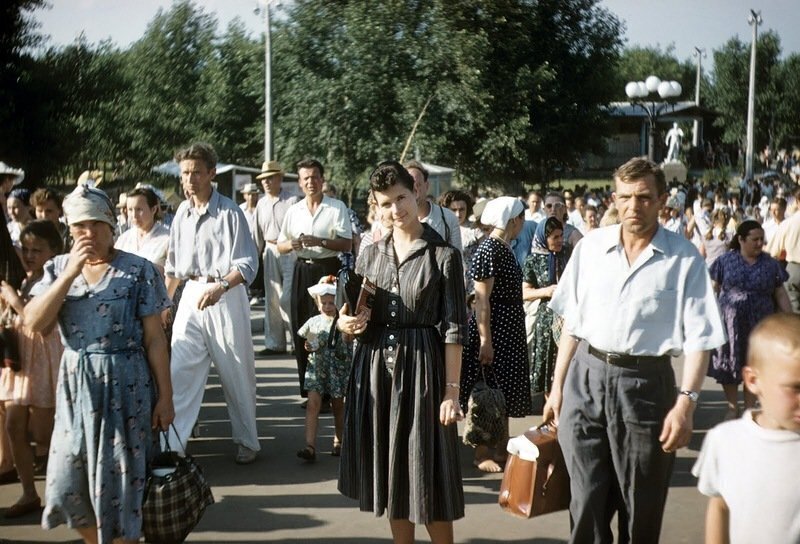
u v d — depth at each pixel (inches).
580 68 1247.5
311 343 258.2
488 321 242.4
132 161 1418.6
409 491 161.6
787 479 103.0
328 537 198.5
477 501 223.0
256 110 1467.8
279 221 428.8
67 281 154.7
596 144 1325.0
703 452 111.1
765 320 104.3
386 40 919.7
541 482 166.9
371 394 164.1
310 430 257.6
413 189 166.9
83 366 159.2
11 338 207.8
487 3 1075.9
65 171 1194.6
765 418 106.5
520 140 1110.4
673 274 151.8
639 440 152.5
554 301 161.3
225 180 928.3
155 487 160.6
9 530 201.6
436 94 940.0
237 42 1480.1
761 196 1338.6
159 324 166.6
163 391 166.1
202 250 248.7
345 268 171.2
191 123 1466.5
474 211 427.5
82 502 161.8
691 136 2536.9
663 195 153.5
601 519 156.1
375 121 924.0
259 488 233.6
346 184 925.2
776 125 2458.2
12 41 1098.7
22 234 215.0
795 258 403.5
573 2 1255.5
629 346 151.6
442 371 163.9
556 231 292.7
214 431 294.7
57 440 161.3
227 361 250.2
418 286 162.2
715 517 110.7
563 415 159.2
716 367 297.9
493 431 240.8
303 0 934.4
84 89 1164.5
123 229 494.3
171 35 1515.7
